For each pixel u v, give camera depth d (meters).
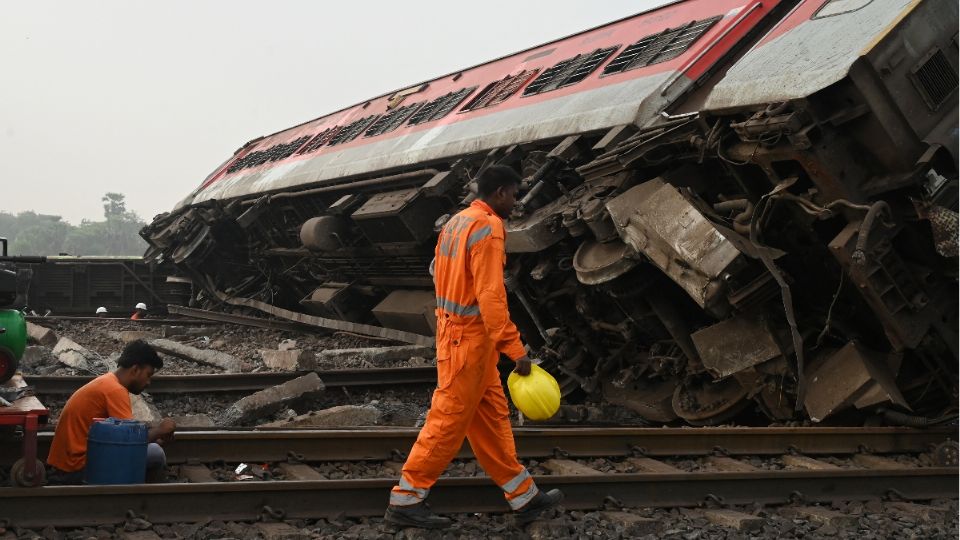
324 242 15.10
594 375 10.17
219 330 17.77
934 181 6.88
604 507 5.09
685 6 11.10
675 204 7.75
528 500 4.59
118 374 5.17
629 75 10.13
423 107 15.55
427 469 4.41
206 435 5.55
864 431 6.94
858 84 6.63
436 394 4.43
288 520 4.57
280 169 19.30
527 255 10.12
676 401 8.95
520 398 4.48
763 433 6.65
